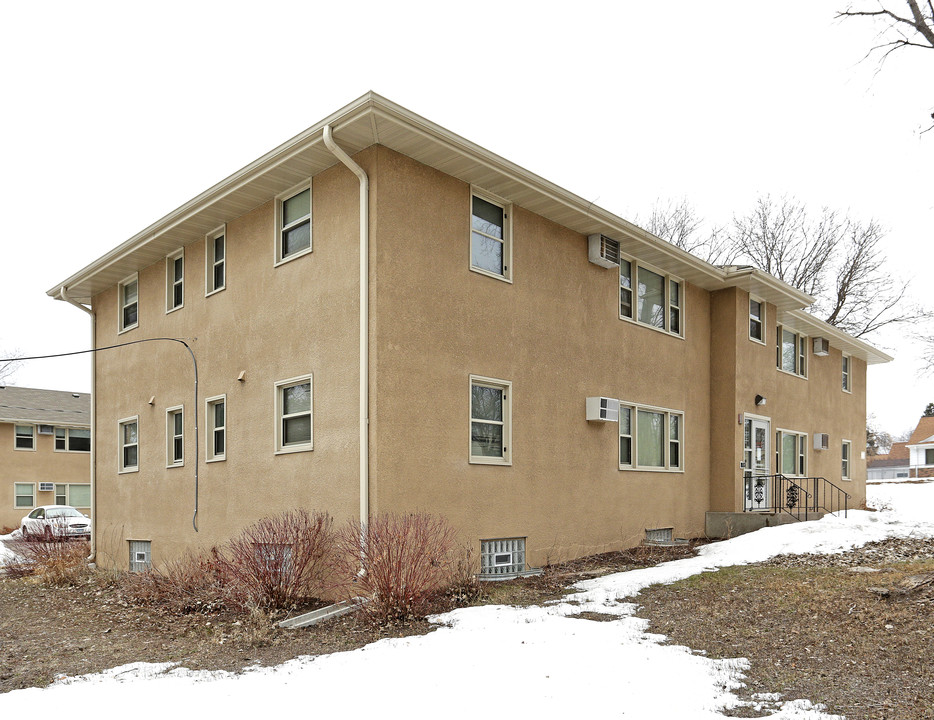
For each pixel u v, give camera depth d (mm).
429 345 10547
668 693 5941
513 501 11719
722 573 11109
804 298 18297
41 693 6422
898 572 10219
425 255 10625
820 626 7801
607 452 13859
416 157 10562
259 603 9703
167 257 14742
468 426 11047
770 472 18328
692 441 16469
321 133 9883
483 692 6031
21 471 31375
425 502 10258
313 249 11102
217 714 5664
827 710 5500
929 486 34219
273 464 11492
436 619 8727
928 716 5344
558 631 7926
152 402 14805
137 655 7977
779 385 19219
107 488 16312
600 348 13883
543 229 12828
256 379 12016
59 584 14398
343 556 9930
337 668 6816
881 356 25281
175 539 13727
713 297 17469
